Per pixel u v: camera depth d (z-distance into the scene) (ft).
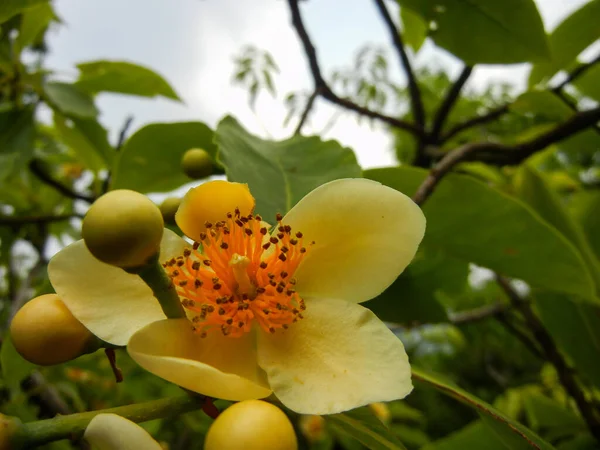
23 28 0.40
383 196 0.17
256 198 0.23
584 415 0.33
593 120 0.32
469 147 0.28
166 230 0.18
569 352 0.36
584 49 0.35
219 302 0.17
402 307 0.31
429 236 0.29
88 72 0.42
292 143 0.26
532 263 0.28
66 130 0.43
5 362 0.23
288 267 0.18
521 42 0.32
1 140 0.39
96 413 0.15
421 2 0.32
